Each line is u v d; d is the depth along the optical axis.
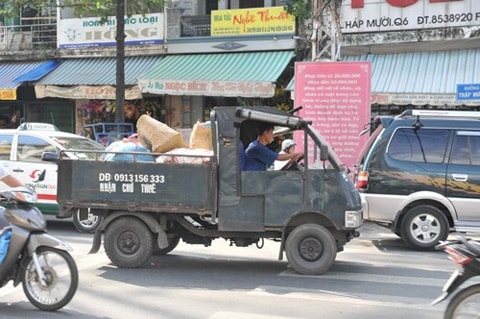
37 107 19.75
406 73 14.33
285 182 7.35
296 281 7.07
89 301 6.12
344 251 9.23
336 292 6.56
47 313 5.67
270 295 6.41
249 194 7.41
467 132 9.34
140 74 16.44
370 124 10.86
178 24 17.12
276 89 15.92
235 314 5.67
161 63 16.83
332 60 12.20
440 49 14.87
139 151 7.98
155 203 7.55
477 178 9.16
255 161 7.54
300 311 5.79
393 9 15.03
